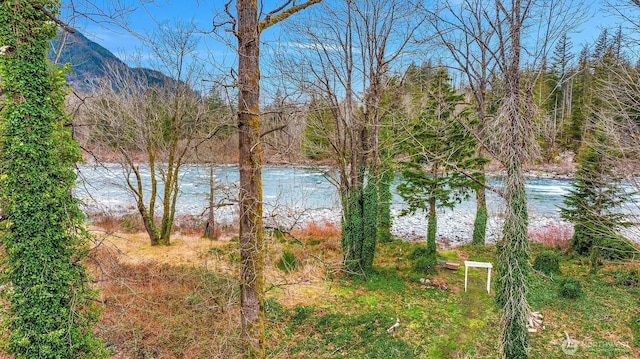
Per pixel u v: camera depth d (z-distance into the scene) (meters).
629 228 13.25
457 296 11.81
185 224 20.53
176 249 14.95
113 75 15.84
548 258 13.90
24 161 5.94
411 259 15.29
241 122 6.32
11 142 5.88
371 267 13.61
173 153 15.95
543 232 20.06
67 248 6.57
